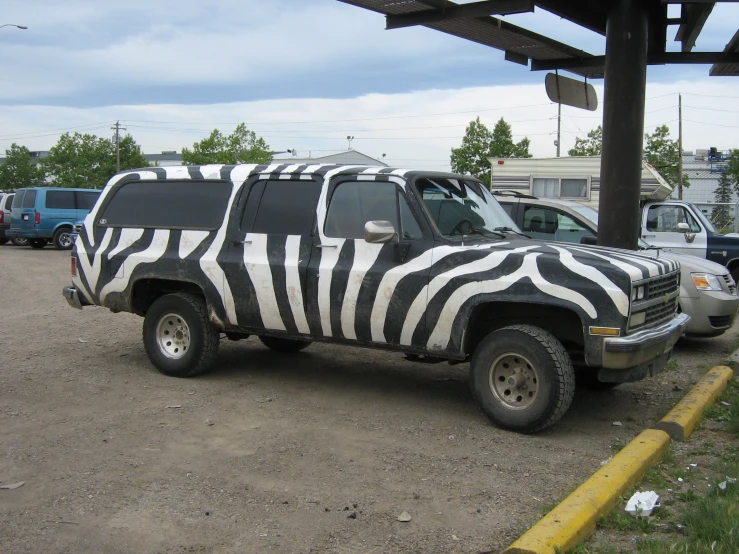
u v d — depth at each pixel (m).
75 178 62.03
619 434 5.69
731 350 9.11
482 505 4.25
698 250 11.79
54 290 13.79
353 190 6.27
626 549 3.68
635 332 5.34
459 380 7.28
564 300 5.29
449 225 6.08
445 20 8.20
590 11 8.73
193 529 3.90
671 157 44.38
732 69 10.66
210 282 6.75
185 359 7.01
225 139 47.12
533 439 5.47
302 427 5.67
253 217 6.69
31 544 3.71
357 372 7.54
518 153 40.41
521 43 9.83
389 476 4.68
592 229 9.81
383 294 5.91
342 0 7.97
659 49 10.27
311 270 6.22
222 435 5.44
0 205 26.17
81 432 5.45
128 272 7.23
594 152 44.22
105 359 7.90
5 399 6.29
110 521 3.98
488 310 5.96
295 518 4.05
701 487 4.55
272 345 8.33
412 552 3.67
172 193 7.23
